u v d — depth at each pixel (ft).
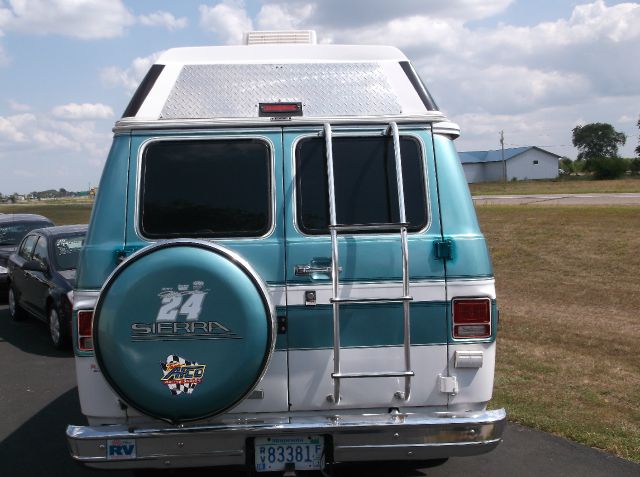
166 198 13.16
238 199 13.19
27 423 20.52
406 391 12.62
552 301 38.45
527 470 16.19
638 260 47.34
